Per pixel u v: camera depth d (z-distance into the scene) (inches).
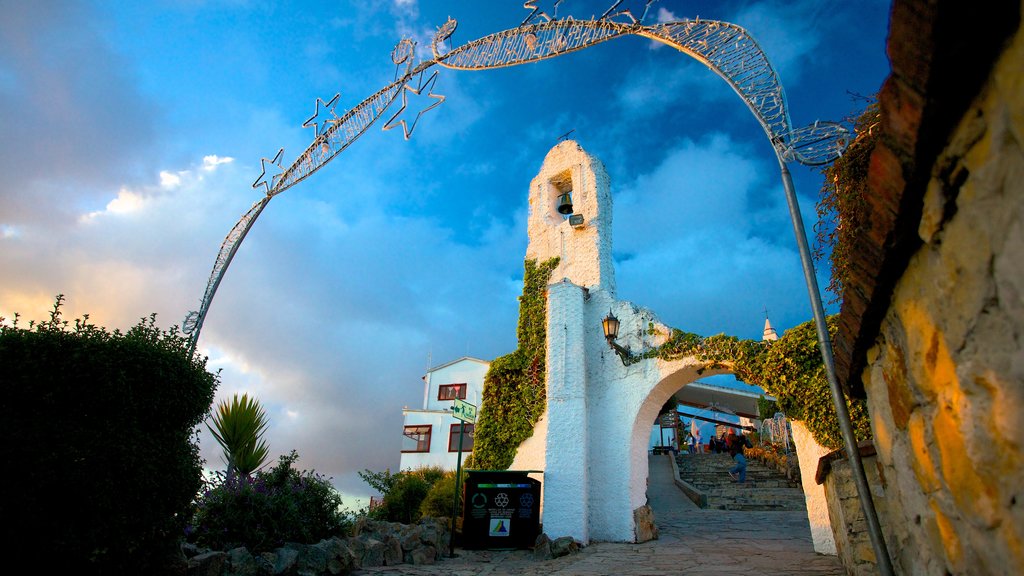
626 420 442.6
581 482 422.3
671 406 952.3
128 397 197.8
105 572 182.4
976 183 68.0
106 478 182.2
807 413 335.6
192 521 261.4
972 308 72.7
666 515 555.8
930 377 91.6
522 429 492.4
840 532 243.9
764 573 274.5
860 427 310.7
